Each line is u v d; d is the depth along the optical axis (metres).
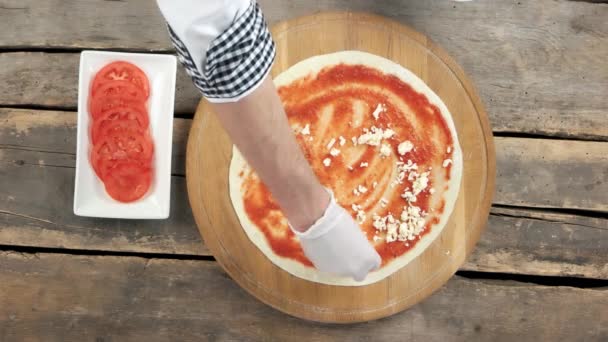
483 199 1.16
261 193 1.15
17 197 1.21
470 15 1.25
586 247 1.21
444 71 1.18
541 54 1.24
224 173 1.15
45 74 1.23
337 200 1.16
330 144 1.17
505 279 1.21
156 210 1.13
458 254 1.15
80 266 1.19
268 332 1.19
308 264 1.14
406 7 1.24
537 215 1.21
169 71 1.15
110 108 1.12
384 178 1.16
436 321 1.19
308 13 1.23
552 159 1.22
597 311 1.20
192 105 1.22
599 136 1.24
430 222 1.15
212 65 0.59
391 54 1.18
